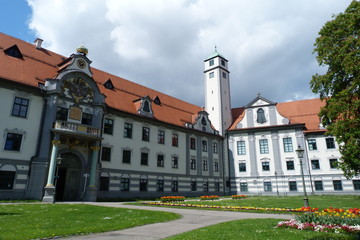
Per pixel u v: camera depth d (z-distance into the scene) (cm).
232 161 5306
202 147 4891
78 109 3022
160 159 4044
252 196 4469
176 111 4850
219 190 4994
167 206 2372
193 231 1083
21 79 2734
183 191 4284
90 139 2967
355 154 1950
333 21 2270
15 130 2598
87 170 3012
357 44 2014
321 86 2347
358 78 1966
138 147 3731
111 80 4078
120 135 3525
